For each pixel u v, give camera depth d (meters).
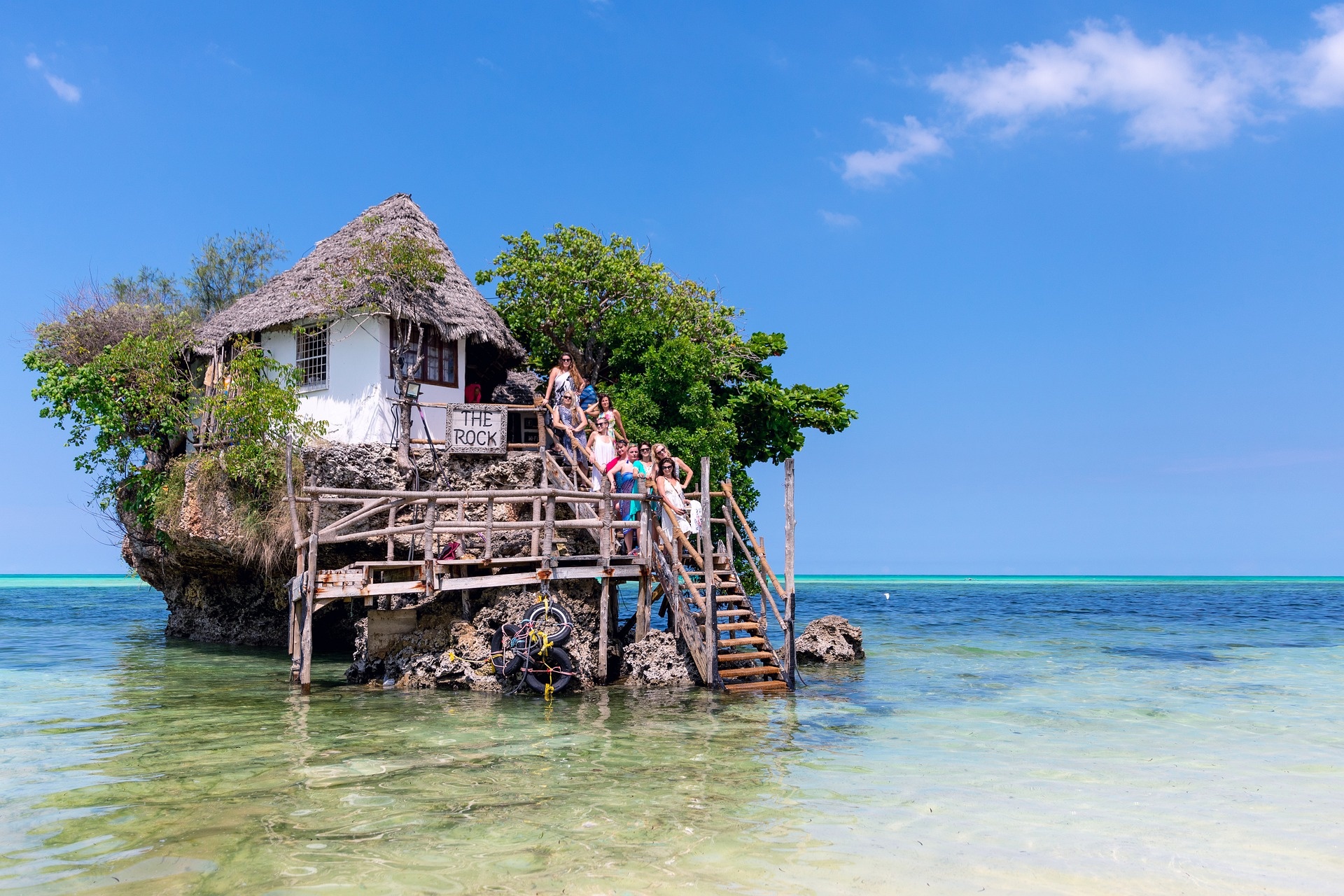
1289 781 9.06
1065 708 13.30
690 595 15.27
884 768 9.44
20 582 125.12
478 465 17.50
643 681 14.43
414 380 18.02
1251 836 7.28
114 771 8.98
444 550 15.13
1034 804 8.15
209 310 32.47
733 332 25.72
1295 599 57.16
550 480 17.02
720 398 25.44
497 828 7.18
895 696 14.24
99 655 19.73
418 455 17.23
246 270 33.34
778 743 10.62
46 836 6.93
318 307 18.12
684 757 9.78
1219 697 14.52
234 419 17.47
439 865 6.32
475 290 20.92
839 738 10.92
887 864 6.49
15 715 12.23
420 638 14.80
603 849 6.69
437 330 18.98
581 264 22.77
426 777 8.80
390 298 17.66
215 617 22.67
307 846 6.72
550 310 22.73
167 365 20.06
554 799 8.03
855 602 51.12
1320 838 7.25
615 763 9.48
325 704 12.96
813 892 5.93
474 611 14.82
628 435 20.92
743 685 14.38
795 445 26.17
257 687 14.73
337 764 9.34
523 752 9.97
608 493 14.30
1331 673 17.78
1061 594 67.44
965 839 7.11
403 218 19.83
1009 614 38.41
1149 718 12.59
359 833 7.03
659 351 21.78
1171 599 56.94
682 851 6.68
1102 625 31.09
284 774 8.91
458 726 11.39
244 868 6.23
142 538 21.70
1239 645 23.64
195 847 6.68
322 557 18.44
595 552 16.48
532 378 24.23
